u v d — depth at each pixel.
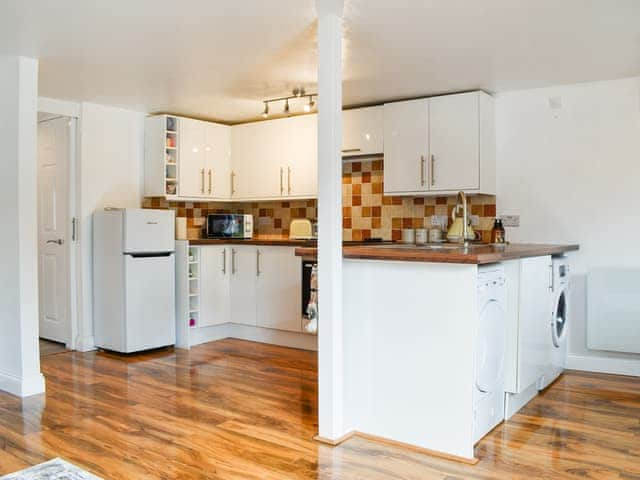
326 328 2.72
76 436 2.77
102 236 4.62
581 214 4.07
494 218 4.39
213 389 3.57
